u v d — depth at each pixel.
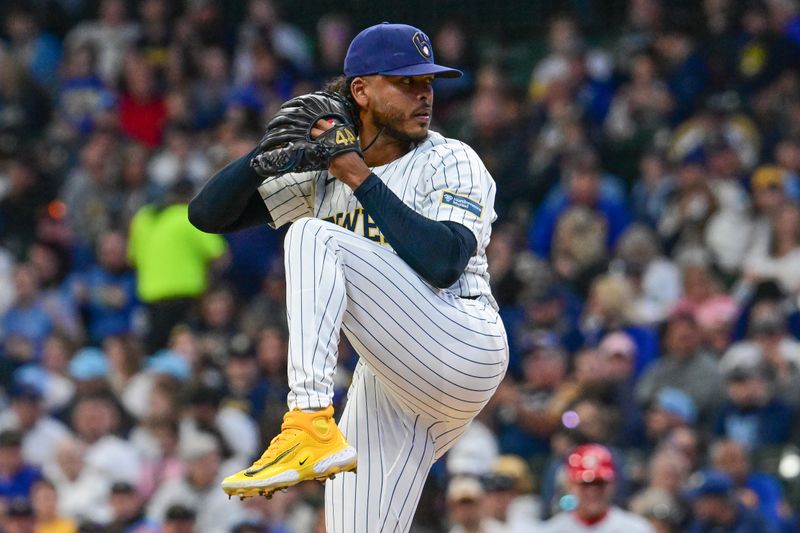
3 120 58.19
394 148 16.52
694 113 49.31
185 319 44.19
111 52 59.66
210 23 58.91
